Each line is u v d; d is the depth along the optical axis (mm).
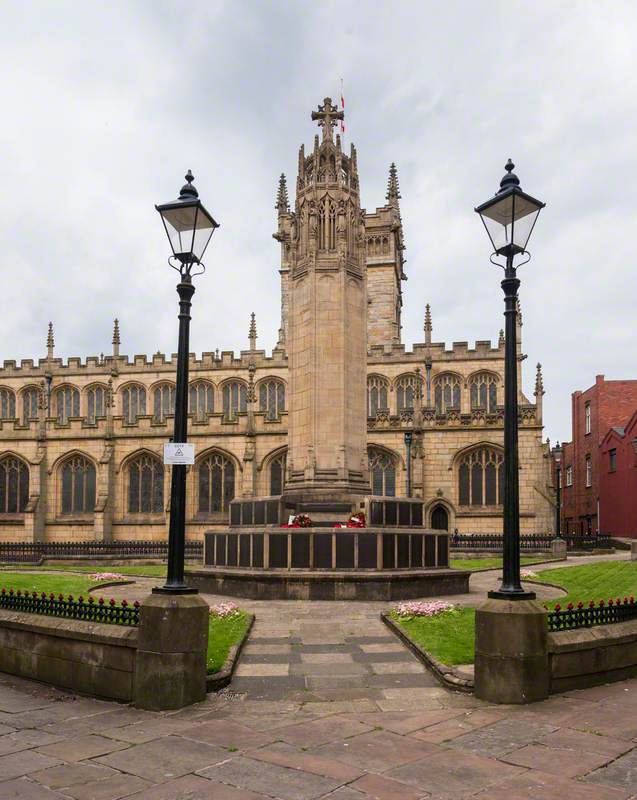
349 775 7961
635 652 12594
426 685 11984
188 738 9258
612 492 61625
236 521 27797
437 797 7383
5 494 61500
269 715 10305
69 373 75875
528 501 53156
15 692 11859
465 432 55750
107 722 10023
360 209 29000
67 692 11852
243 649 14719
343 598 21828
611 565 32469
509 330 11992
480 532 54406
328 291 27266
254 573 22422
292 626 17266
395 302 81812
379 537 22547
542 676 11086
